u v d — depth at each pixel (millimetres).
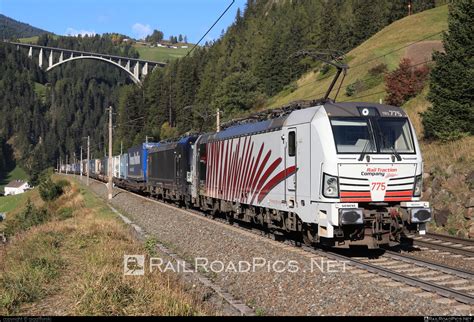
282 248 14086
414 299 8766
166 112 118250
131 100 132625
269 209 16594
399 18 89500
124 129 131000
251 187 17734
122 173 57594
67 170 151375
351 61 69812
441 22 70062
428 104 30781
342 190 12445
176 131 105438
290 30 105938
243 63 110625
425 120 26047
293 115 14609
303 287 9938
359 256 13250
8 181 189375
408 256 12672
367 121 13039
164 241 17391
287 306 9023
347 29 94375
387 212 12750
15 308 8773
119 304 8422
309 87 74000
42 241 15906
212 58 132625
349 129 12883
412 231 13047
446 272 10945
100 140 169875
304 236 14617
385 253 13391
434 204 19500
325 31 96500
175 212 25984
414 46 62469
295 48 94250
